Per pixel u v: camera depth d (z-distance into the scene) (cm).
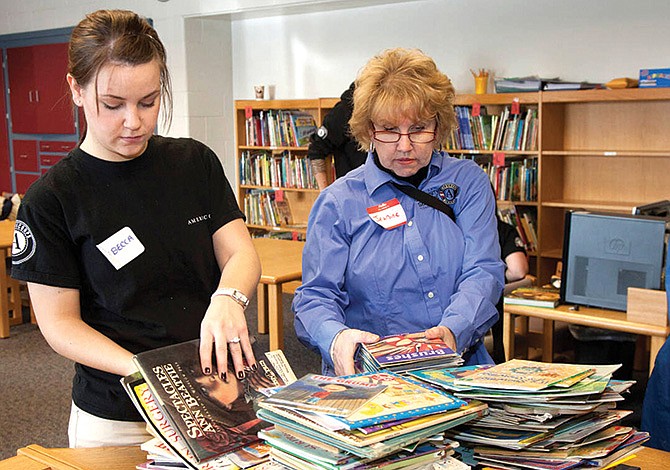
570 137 598
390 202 191
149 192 168
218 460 125
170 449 128
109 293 165
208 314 153
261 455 127
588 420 134
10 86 961
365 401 124
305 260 196
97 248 162
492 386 129
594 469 129
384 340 166
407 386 133
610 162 584
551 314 313
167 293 172
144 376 136
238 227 184
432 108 174
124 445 169
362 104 180
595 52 572
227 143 823
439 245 191
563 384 128
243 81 809
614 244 302
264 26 779
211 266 180
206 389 140
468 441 131
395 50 183
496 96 583
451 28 645
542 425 127
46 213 157
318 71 743
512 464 128
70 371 494
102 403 168
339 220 191
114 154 163
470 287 186
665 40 539
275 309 437
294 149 718
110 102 145
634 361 456
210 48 792
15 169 980
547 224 595
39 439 384
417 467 120
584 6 572
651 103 557
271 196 743
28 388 461
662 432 263
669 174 559
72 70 146
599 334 407
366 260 190
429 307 191
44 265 158
